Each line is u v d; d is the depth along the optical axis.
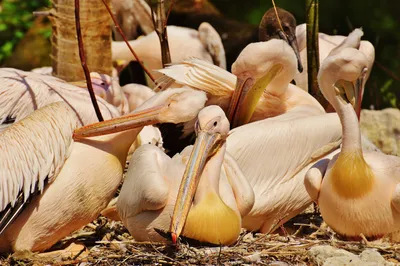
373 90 20.06
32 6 22.42
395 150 16.38
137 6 18.94
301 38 16.92
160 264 10.32
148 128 13.43
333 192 11.17
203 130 10.62
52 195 10.76
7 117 12.32
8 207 10.55
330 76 11.36
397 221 11.15
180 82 12.83
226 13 25.75
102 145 11.02
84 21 14.61
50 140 10.80
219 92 13.02
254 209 12.11
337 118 12.79
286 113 13.16
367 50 16.12
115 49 17.59
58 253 10.98
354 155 11.10
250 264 10.30
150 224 10.63
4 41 22.02
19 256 10.74
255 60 12.81
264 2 25.81
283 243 10.97
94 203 11.04
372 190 11.04
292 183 12.38
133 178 10.75
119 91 14.01
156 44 17.45
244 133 12.34
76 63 14.77
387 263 10.20
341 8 25.89
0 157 10.61
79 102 12.25
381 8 25.95
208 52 17.59
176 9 20.31
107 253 10.67
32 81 12.50
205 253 10.33
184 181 10.32
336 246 10.92
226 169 11.11
